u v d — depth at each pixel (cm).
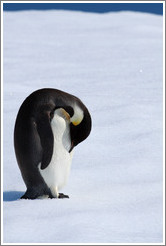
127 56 5484
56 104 2011
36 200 1925
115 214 1752
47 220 1678
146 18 8181
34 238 1545
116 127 2912
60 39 6756
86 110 2073
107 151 2581
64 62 5259
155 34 6900
